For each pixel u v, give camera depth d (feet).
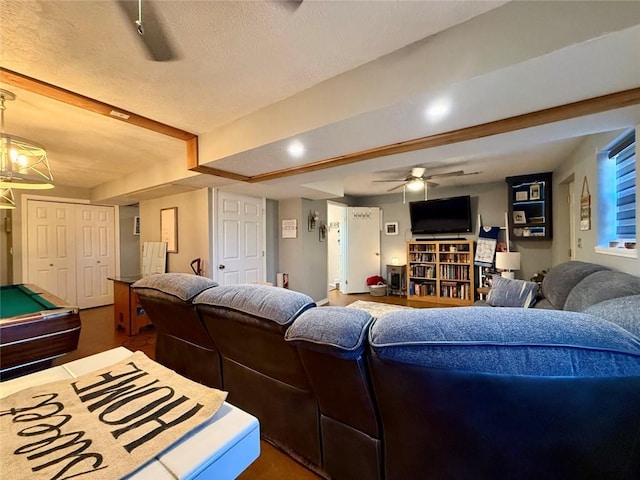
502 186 17.19
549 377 2.67
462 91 4.82
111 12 4.01
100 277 18.01
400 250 21.22
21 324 6.10
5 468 1.80
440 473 3.35
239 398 5.56
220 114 7.43
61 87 5.97
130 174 13.65
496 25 4.24
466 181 17.17
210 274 13.61
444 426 3.15
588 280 6.90
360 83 5.52
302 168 9.60
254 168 9.68
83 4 3.85
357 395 3.65
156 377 3.00
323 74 5.74
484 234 17.31
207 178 10.99
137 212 19.65
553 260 14.79
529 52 4.03
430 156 8.39
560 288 8.38
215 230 13.89
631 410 2.69
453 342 2.86
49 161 11.25
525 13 4.04
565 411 2.75
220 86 6.07
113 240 18.56
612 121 6.00
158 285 6.14
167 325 6.68
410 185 15.14
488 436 3.02
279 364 4.55
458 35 4.52
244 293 4.82
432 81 4.77
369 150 7.71
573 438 2.83
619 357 2.64
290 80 5.93
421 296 19.38
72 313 6.89
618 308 3.92
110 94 6.31
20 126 7.83
